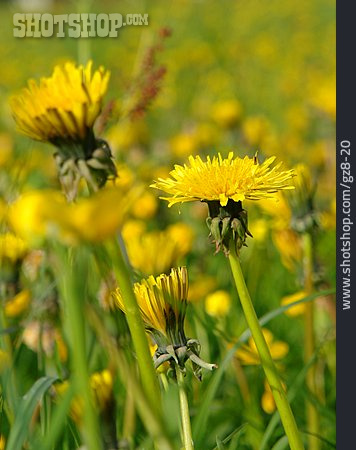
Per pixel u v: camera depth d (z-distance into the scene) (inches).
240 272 13.3
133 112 21.0
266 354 13.3
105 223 9.5
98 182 12.7
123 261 12.3
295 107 54.9
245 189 13.1
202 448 16.9
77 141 12.6
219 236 13.3
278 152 36.9
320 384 20.3
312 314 19.5
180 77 66.7
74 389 11.6
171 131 48.3
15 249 19.0
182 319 13.6
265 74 68.1
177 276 13.5
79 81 12.5
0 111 36.7
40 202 9.3
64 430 16.0
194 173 13.3
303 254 20.1
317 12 91.0
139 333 12.4
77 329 10.3
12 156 31.2
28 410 12.5
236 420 18.7
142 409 10.4
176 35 74.5
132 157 36.0
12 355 17.7
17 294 19.2
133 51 65.5
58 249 10.2
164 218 28.1
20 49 76.0
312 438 17.7
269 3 92.0
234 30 86.8
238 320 22.2
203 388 18.8
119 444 13.6
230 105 38.4
